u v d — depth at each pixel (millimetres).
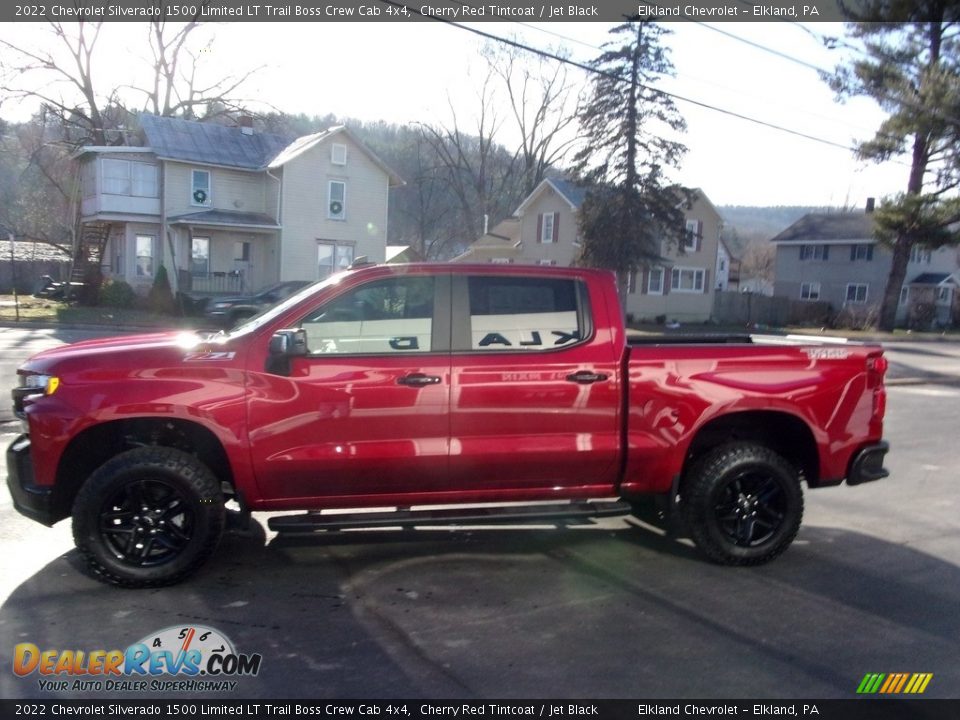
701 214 45688
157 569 4699
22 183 50531
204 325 25781
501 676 3758
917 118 29781
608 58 33844
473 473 5000
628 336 6133
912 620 4512
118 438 4930
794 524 5352
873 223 40875
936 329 47094
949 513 6902
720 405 5215
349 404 4762
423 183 64688
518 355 4973
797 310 48750
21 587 4730
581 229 35938
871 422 5523
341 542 5676
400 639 4137
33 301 32625
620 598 4758
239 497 4820
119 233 35469
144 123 34906
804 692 3656
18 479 4719
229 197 35812
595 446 5059
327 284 4930
